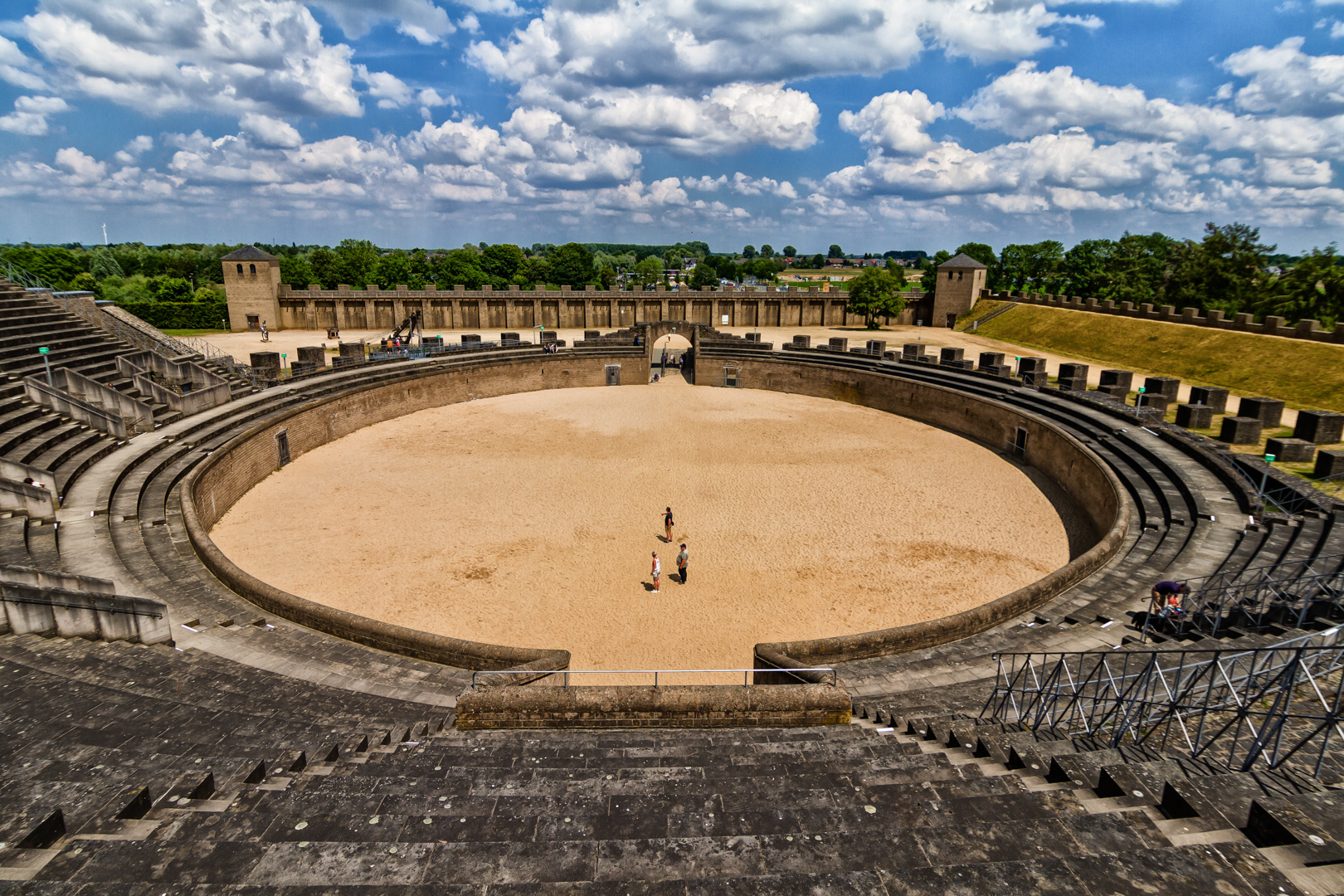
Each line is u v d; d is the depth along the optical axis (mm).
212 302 87875
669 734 13211
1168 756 9984
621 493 36156
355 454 42188
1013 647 18609
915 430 50250
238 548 28656
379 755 11883
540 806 9203
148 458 30422
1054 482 38219
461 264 129500
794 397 62250
